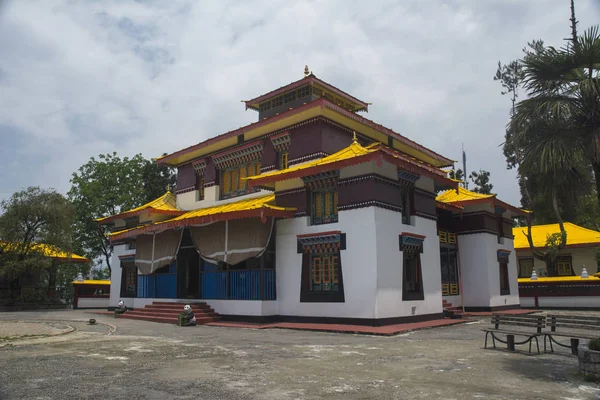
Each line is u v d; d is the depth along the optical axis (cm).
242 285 2127
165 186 4578
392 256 1895
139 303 2628
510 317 1260
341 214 1934
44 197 3300
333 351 1230
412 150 2775
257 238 2053
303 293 2005
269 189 2288
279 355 1159
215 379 866
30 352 1198
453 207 2497
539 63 1089
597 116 1056
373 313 1778
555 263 3534
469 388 803
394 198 1964
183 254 2602
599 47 1023
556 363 1044
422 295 2039
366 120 2317
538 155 1052
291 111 2216
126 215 2919
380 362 1059
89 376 889
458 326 1922
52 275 3578
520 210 2903
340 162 1850
